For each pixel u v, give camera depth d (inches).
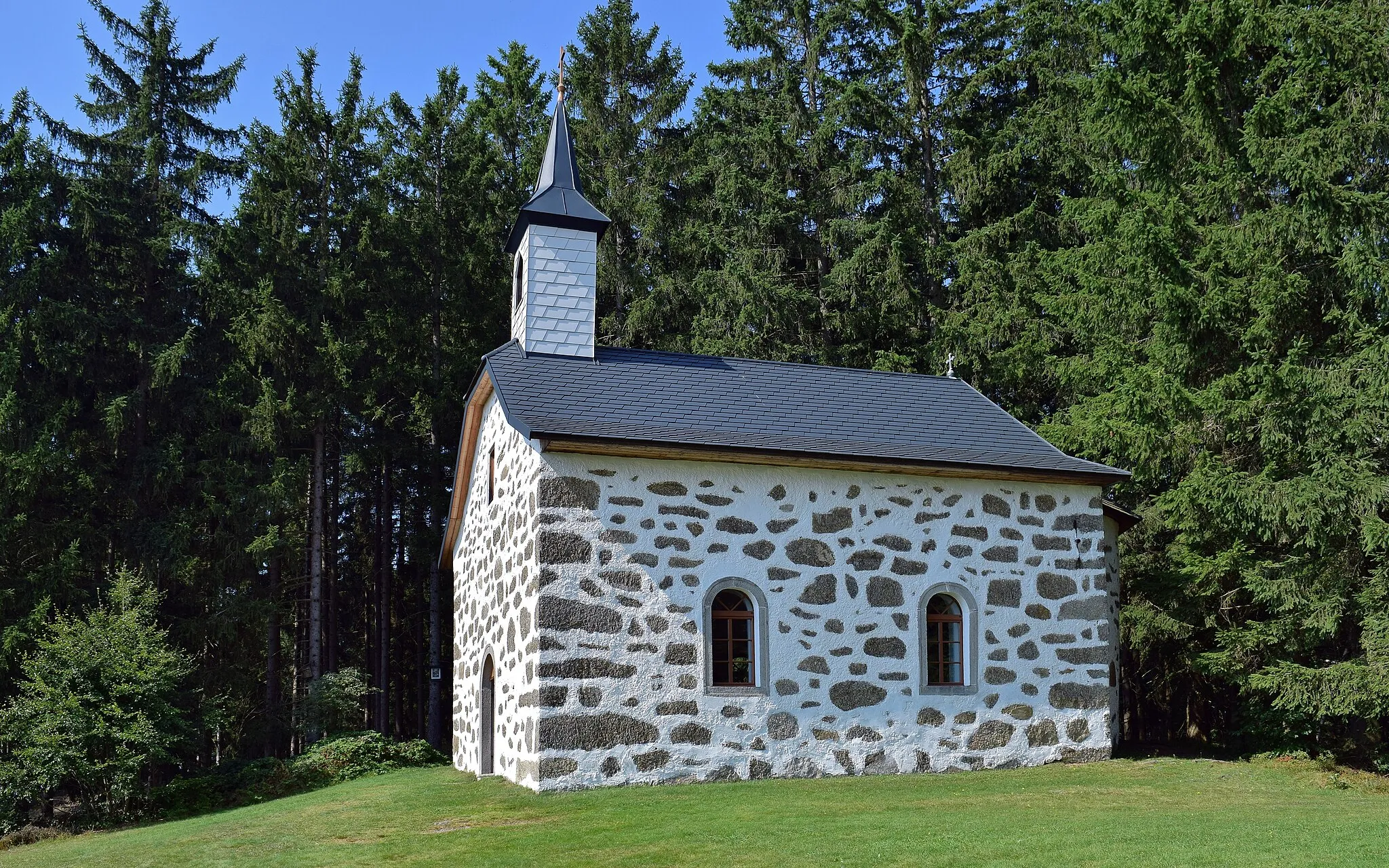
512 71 1402.6
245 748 1111.0
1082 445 838.5
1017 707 598.5
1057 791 510.3
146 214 1185.4
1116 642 714.8
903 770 572.4
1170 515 723.4
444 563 932.0
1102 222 784.3
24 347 1048.2
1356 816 430.9
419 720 1278.3
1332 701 622.2
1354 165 690.2
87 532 1019.9
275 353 1060.5
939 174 1186.6
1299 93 672.4
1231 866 330.3
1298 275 667.4
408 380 1138.7
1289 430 655.1
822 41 1242.0
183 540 1018.7
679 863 363.3
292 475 1055.0
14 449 979.9
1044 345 992.2
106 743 703.1
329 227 1159.0
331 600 1175.0
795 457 571.2
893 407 669.3
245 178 1236.5
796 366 700.0
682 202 1268.5
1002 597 606.9
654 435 560.1
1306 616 657.6
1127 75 863.1
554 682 529.3
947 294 1156.5
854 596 581.3
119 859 464.1
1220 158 724.0
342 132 1161.4
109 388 1129.4
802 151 1195.9
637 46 1380.4
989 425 671.8
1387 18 699.4
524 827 445.4
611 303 1301.7
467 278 1192.2
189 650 1049.5
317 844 447.5
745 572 565.9
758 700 557.3
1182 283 705.6
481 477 720.3
